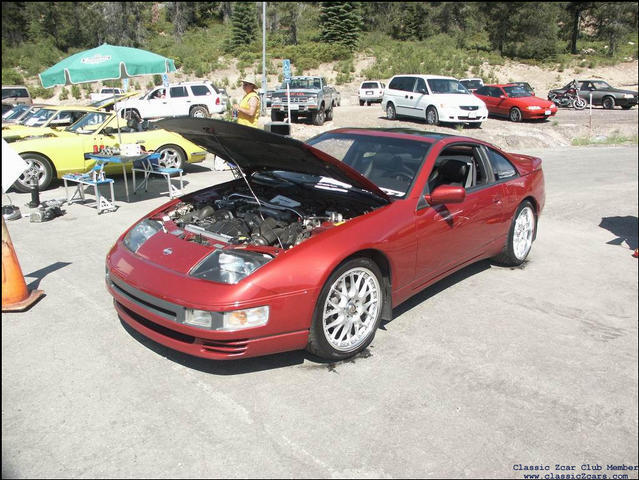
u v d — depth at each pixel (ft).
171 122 13.99
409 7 178.91
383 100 71.00
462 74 140.05
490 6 167.53
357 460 8.93
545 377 12.03
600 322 15.21
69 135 32.01
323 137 17.28
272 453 9.00
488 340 13.67
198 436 9.37
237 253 11.46
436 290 17.04
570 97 97.04
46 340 12.67
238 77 133.69
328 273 11.30
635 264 20.80
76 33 165.48
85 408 10.07
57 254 19.21
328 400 10.62
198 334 10.53
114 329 13.34
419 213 13.82
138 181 34.06
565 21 180.24
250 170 16.66
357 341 12.39
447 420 10.18
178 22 181.06
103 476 8.36
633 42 181.88
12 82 127.34
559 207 30.73
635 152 55.57
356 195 14.40
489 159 17.46
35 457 8.73
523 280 18.40
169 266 11.49
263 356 12.36
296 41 164.96
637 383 12.00
